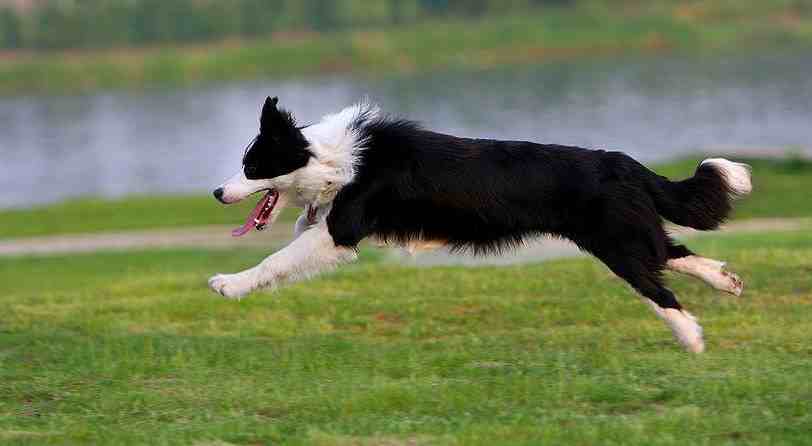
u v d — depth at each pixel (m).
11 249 23.25
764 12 100.75
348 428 7.81
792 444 7.24
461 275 14.33
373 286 13.98
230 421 8.05
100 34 104.38
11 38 103.75
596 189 9.50
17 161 54.78
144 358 10.28
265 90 81.12
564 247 17.72
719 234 19.17
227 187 9.77
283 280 9.91
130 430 7.99
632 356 9.72
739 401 8.20
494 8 108.44
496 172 9.61
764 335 10.49
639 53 92.50
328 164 9.72
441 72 87.12
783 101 58.34
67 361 10.25
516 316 11.89
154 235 24.25
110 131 64.69
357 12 106.50
